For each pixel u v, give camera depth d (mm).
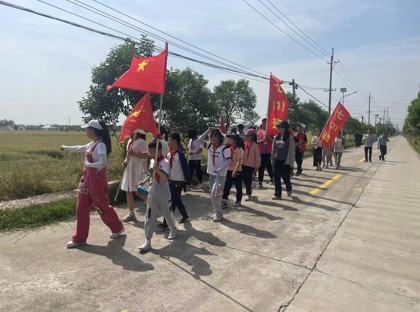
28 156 20172
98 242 5789
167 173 5684
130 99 10664
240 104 49500
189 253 5461
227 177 8570
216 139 7215
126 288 4297
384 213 8328
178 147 6887
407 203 9500
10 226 6297
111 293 4168
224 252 5551
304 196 10047
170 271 4805
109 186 8531
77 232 5527
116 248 5562
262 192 10531
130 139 7223
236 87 48781
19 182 8625
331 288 4512
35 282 4352
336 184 12414
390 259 5504
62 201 7711
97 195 5574
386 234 6727
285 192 10602
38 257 5105
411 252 5832
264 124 12117
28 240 5770
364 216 7996
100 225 6676
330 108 36156
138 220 7160
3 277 4453
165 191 5711
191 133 10523
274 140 9594
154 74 5707
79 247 5543
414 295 4410
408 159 24797
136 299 4059
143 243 5820
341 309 4020
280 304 4074
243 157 8969
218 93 48469
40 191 8797
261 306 4020
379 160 23312
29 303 3875
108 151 5699
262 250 5688
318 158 16391
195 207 8375
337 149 17422
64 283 4355
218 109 16469
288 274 4855
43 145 32031
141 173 7047
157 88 5684
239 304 4043
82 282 4402
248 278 4691
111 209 5859
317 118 51250
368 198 10031
